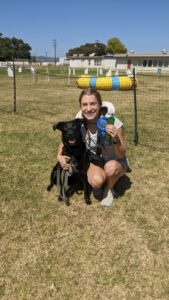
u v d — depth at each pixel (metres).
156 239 3.97
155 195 5.02
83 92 4.32
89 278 3.36
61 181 4.79
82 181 4.88
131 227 4.20
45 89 18.72
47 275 3.39
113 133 4.18
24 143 7.25
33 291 3.19
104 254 3.70
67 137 4.34
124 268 3.50
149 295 3.17
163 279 3.37
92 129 4.49
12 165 6.00
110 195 4.68
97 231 4.11
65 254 3.69
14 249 3.76
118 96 16.22
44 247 3.80
